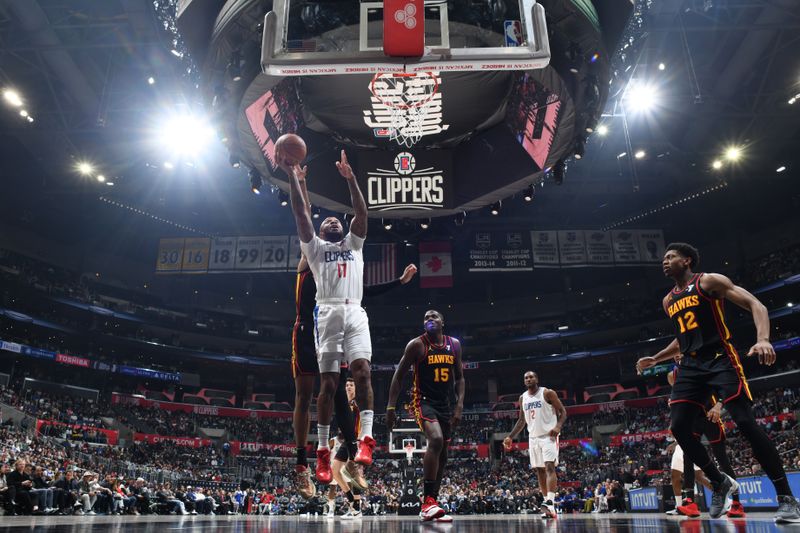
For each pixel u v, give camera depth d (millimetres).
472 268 37688
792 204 38969
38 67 25875
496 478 36094
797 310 34312
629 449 36750
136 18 22562
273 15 7094
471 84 12781
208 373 48781
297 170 4406
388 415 5922
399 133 14211
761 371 37500
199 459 37156
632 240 38906
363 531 3277
